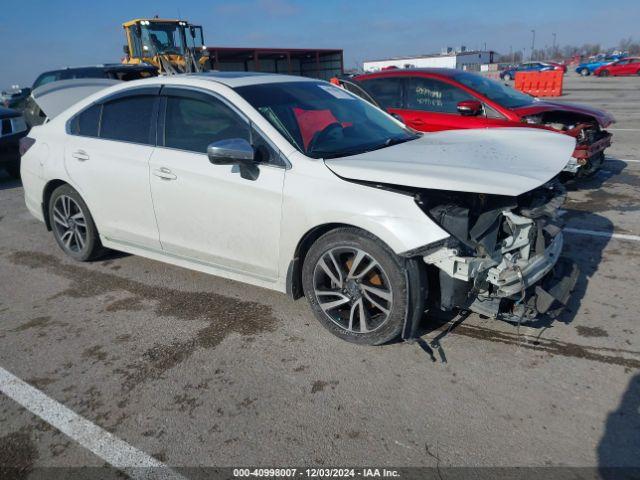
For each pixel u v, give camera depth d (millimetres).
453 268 2762
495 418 2543
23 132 8992
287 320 3594
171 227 3869
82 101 4559
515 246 2918
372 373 2943
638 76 39406
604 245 4738
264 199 3271
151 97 3967
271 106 3531
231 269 3676
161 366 3115
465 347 3152
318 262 3197
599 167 7039
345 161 3123
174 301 3979
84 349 3348
